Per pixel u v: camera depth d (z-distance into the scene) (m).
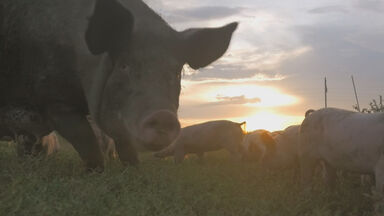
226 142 3.65
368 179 1.91
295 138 2.28
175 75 1.32
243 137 3.68
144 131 1.20
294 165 2.31
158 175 1.67
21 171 1.47
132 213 1.15
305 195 1.64
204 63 1.47
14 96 1.83
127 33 1.32
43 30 1.75
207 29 1.42
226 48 1.48
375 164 1.58
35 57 1.75
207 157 4.03
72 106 1.77
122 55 1.34
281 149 2.31
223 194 1.55
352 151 1.65
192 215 1.25
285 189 1.80
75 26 1.71
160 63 1.31
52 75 1.72
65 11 1.76
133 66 1.32
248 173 2.33
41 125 1.87
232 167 2.75
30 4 1.82
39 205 1.09
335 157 1.73
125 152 1.87
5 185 1.35
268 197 1.62
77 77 1.68
